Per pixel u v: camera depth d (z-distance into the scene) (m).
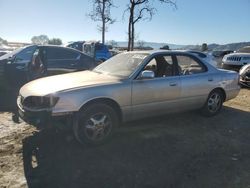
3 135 4.71
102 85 4.32
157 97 4.89
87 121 4.18
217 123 5.66
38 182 3.30
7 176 3.41
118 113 4.59
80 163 3.77
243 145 4.56
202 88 5.57
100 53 17.94
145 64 4.84
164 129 5.19
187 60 5.53
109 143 4.46
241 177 3.52
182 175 3.53
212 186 3.30
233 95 6.26
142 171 3.60
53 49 8.04
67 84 4.29
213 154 4.17
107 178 3.41
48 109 3.94
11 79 8.39
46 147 4.25
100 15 20.73
